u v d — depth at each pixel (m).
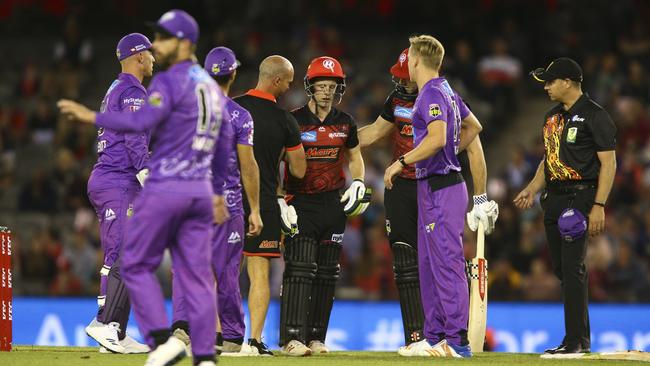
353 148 32.38
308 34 77.31
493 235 57.94
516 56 74.94
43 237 59.34
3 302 29.88
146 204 21.30
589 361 28.53
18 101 77.19
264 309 30.52
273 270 54.41
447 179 28.78
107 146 30.33
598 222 30.02
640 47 75.19
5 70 81.88
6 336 30.00
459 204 28.80
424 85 28.50
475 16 77.81
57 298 51.22
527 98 76.38
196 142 21.45
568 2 77.94
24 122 74.69
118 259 30.02
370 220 61.34
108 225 30.12
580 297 29.97
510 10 78.56
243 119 27.78
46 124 74.12
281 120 30.33
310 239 31.52
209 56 28.20
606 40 76.69
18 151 73.19
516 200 32.84
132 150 29.33
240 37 78.50
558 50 76.12
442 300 28.78
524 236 57.91
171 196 21.27
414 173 31.67
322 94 31.55
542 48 76.69
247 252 30.42
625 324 50.81
